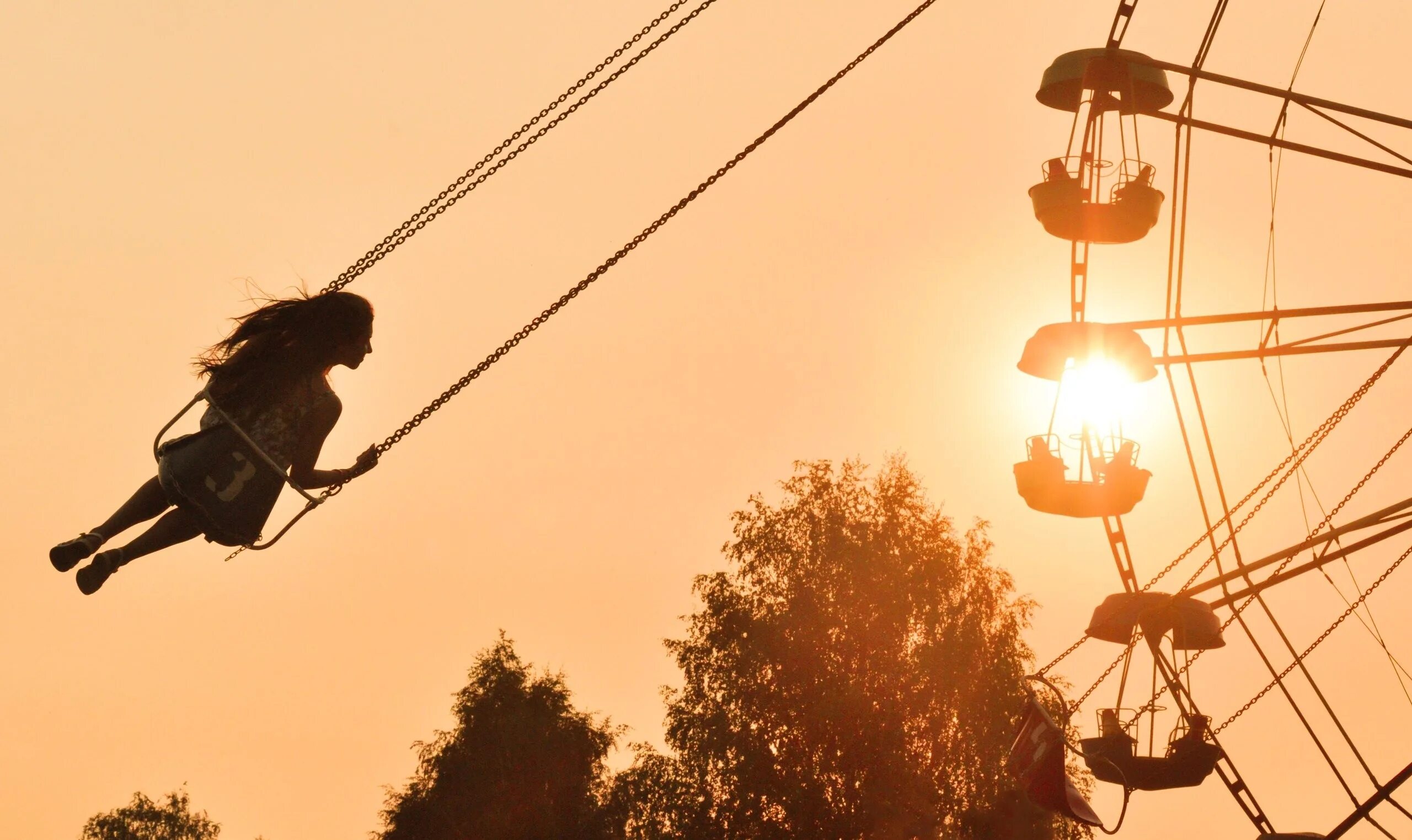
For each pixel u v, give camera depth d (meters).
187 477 33.47
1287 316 58.66
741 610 165.62
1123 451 58.62
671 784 159.75
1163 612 57.75
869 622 158.50
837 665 157.38
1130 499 58.50
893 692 155.00
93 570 33.28
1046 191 59.25
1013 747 57.62
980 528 168.25
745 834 152.12
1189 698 57.03
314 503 34.66
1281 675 57.34
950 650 156.38
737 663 161.50
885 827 148.50
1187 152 58.75
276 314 34.69
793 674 157.38
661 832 159.38
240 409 34.19
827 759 153.12
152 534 33.91
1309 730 55.84
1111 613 58.59
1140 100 60.28
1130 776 55.97
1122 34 58.41
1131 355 58.84
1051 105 62.00
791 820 151.38
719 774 158.25
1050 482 58.62
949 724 154.75
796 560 167.88
